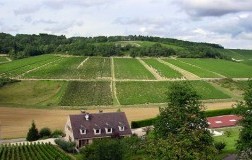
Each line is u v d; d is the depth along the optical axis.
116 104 144.12
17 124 113.75
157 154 42.16
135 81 182.62
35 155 81.81
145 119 115.44
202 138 46.53
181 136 44.38
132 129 110.06
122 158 62.12
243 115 55.28
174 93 53.66
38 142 92.19
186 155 40.72
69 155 82.62
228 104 149.12
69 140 95.44
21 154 81.25
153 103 147.75
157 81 184.62
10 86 170.12
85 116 95.62
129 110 135.12
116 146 62.00
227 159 67.25
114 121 96.69
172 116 51.88
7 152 82.62
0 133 104.19
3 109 132.88
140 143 68.94
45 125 112.81
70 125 94.06
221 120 111.88
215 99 159.38
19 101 146.00
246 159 54.28
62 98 149.00
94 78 187.25
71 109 135.12
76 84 172.88
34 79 182.50
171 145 41.75
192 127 49.34
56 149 86.50
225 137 92.31
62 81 177.25
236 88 180.38
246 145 52.94
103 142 62.72
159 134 52.81
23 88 167.00
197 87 176.88
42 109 134.38
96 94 156.88
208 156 43.06
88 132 92.56
